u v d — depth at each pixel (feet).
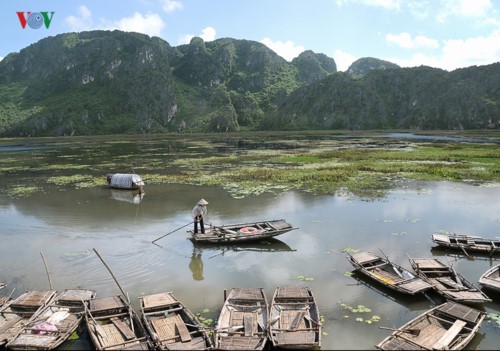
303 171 148.87
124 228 82.94
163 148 297.12
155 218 90.12
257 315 45.65
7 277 60.39
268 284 55.83
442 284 52.06
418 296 51.31
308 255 66.18
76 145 363.15
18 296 54.13
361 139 366.43
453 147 243.40
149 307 46.57
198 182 132.67
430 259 59.41
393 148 248.73
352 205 97.40
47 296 51.24
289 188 119.14
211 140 396.98
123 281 57.77
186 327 43.06
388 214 89.10
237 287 55.11
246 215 90.58
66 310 47.67
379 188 117.08
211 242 71.61
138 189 123.95
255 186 122.83
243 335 41.52
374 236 74.69
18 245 74.02
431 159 178.09
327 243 71.56
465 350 39.42
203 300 51.49
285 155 216.74
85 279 58.85
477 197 103.24
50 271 62.03
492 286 49.62
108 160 212.84
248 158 203.62
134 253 68.59
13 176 157.48
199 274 59.67
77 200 110.22
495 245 66.59
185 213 93.76
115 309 47.29
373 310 47.96
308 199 104.53
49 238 77.61
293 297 48.88
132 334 42.24
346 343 41.16
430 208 93.35
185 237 76.33
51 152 277.85
